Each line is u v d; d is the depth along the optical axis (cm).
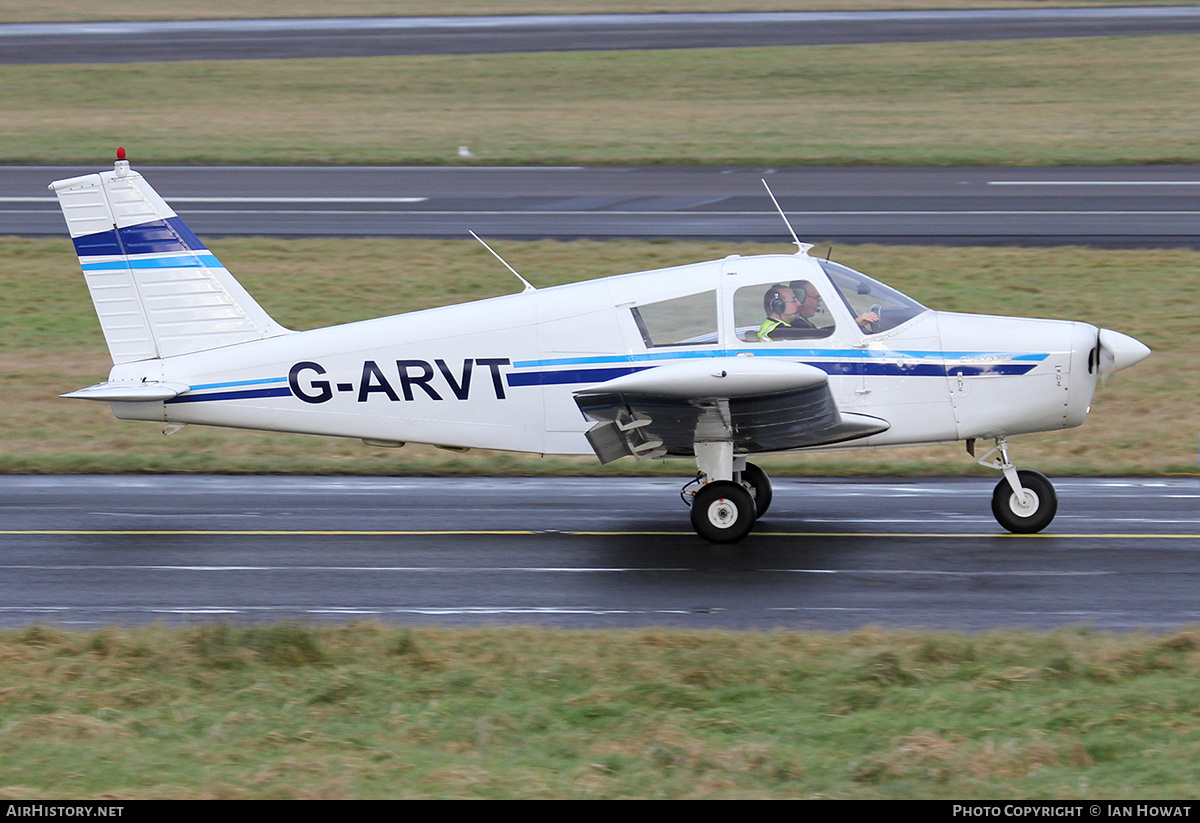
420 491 4041
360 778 1791
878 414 3259
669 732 1947
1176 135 9750
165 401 3503
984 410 3259
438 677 2222
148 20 16675
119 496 3972
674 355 3266
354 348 3419
